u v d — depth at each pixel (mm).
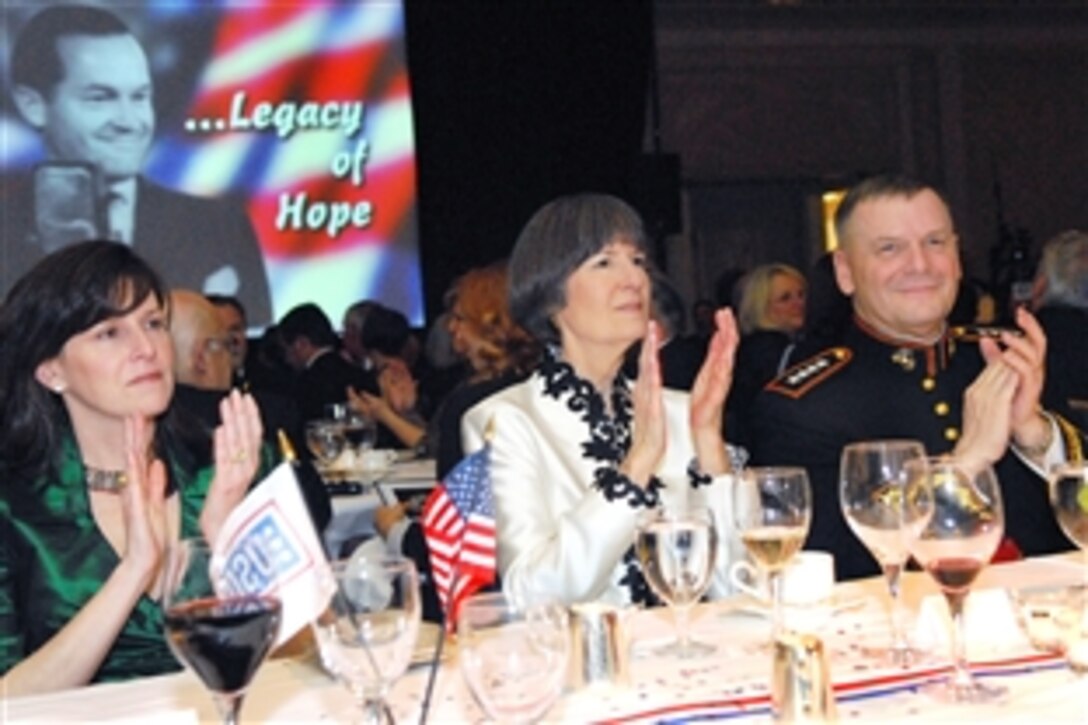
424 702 1414
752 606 1866
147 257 7234
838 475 2561
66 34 7086
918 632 1660
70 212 7105
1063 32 10828
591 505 1992
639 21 8156
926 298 2590
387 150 7645
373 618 1310
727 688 1533
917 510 1504
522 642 1270
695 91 10328
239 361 5551
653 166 8211
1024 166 10812
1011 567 2043
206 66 7332
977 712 1392
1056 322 3230
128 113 7191
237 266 7395
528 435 2197
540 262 2246
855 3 10344
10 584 2023
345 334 5863
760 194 10586
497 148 8102
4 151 6992
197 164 7324
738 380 4410
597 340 2234
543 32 8102
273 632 1263
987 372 2271
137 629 2008
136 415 1865
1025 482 2529
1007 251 10250
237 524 1360
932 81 10688
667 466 2260
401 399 5316
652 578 1667
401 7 7656
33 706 1627
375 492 3951
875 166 10633
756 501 1680
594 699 1515
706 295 10492
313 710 1540
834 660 1628
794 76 10492
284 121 7469
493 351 3703
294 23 7480
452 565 1560
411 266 7684
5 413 2045
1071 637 1463
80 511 2059
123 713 1575
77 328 1989
